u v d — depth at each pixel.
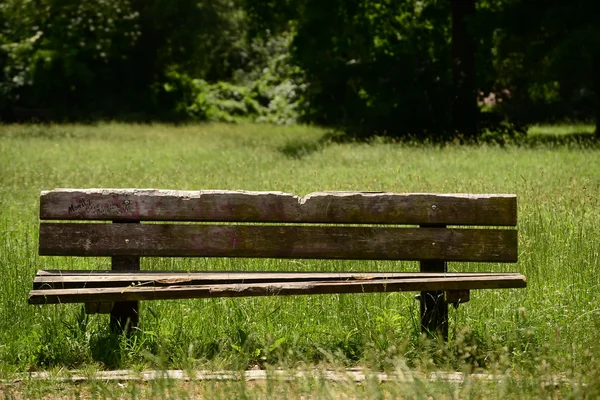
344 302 10.81
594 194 16.91
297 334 9.81
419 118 43.53
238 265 12.88
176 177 22.73
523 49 44.09
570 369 8.12
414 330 10.20
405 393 7.53
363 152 32.91
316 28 50.97
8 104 63.19
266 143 40.62
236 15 79.12
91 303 9.27
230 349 9.65
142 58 75.69
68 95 70.44
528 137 42.91
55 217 10.20
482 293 11.30
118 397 8.06
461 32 46.97
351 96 51.84
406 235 10.27
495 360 9.21
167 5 72.62
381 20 55.88
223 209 10.29
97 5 69.00
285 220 10.30
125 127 54.47
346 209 10.28
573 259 12.68
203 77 88.25
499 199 10.27
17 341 9.72
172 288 9.27
